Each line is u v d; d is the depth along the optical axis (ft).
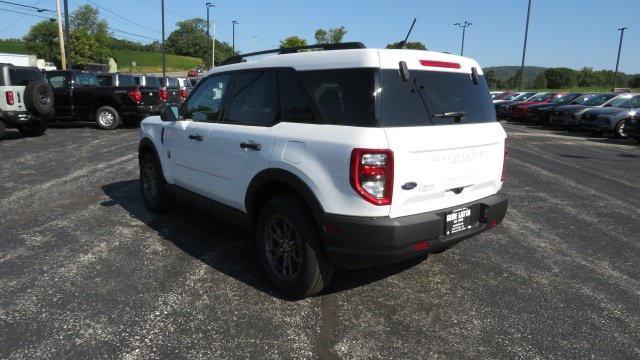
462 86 12.12
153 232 17.08
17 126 40.63
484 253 15.70
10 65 38.22
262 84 12.92
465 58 12.62
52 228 17.30
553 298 12.48
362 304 11.96
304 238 11.34
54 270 13.58
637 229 18.69
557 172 31.04
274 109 12.37
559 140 51.47
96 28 288.92
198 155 15.14
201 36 341.62
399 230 10.16
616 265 14.87
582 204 22.57
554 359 9.75
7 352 9.62
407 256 10.68
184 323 10.84
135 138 41.96
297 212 11.43
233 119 13.83
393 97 10.40
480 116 12.45
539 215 20.47
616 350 10.13
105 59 232.73
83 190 22.89
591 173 31.04
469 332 10.73
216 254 15.08
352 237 10.29
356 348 10.00
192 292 12.40
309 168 10.86
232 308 11.60
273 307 11.69
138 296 12.10
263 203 13.21
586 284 13.39
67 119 49.88
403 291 12.75
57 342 10.00
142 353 9.67
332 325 10.91
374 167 9.89
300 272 11.64
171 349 9.82
